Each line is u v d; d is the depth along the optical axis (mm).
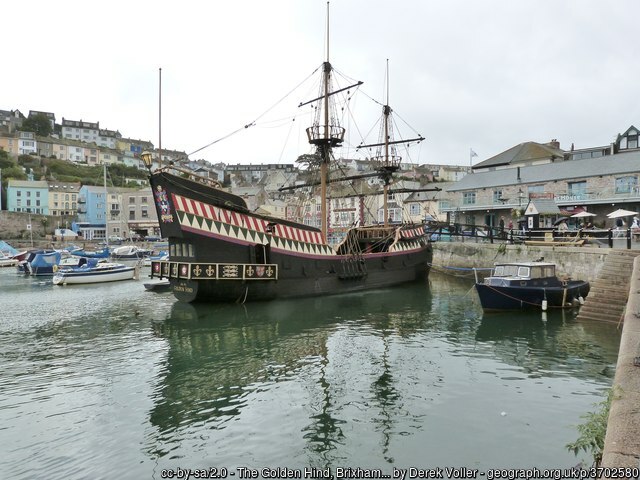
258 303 24453
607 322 19562
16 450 8883
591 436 7531
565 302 22656
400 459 8477
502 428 9641
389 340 17359
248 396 11703
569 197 45469
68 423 10125
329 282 28203
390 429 9711
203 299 23391
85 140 164000
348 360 14727
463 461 8344
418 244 36844
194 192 22062
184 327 19719
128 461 8492
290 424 10023
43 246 80250
